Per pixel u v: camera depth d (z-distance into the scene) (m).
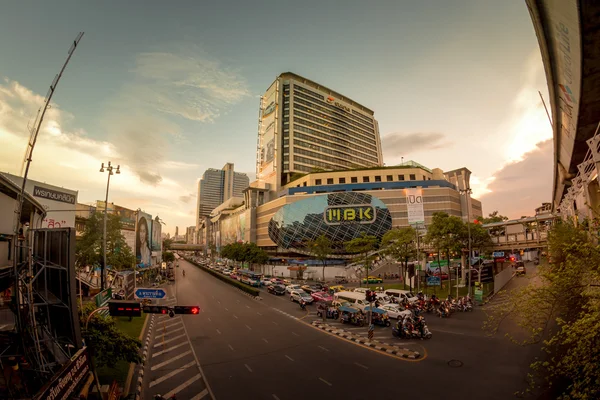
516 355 19.28
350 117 143.25
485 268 43.47
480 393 14.52
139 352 22.02
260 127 138.25
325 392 15.38
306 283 64.38
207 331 27.67
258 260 85.75
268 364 19.45
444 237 43.59
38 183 37.50
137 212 70.94
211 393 15.70
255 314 34.66
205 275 86.00
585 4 12.46
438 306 33.94
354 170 100.56
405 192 88.62
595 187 21.94
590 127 22.03
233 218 133.62
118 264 46.28
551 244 11.91
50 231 13.16
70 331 12.88
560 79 20.08
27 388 11.98
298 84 129.25
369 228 84.94
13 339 12.67
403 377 16.80
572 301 10.02
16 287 11.83
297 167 119.38
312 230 87.19
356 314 29.83
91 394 13.68
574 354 8.59
